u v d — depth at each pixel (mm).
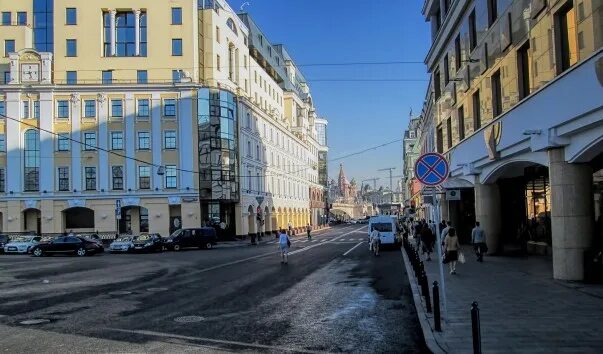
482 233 22016
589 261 14273
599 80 11953
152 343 8859
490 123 21062
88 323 10656
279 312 11875
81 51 55031
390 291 15203
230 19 64062
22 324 10570
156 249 42094
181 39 55500
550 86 14734
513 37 18297
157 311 12102
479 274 17453
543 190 23359
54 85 52344
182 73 54438
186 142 52969
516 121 17844
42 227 51625
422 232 26406
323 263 25500
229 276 20078
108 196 52094
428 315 10703
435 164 10578
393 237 34688
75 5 55469
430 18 35594
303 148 99438
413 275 18906
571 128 13703
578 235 14594
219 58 59719
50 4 57375
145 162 52719
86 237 39094
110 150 52531
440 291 13773
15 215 51750
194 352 8250
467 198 34969
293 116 93188
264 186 69500
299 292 15180
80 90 52688
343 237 59750
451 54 29391
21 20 57156
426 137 51344
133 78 54969
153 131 53031
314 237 62844
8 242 42344
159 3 55719
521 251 25844
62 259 33219
